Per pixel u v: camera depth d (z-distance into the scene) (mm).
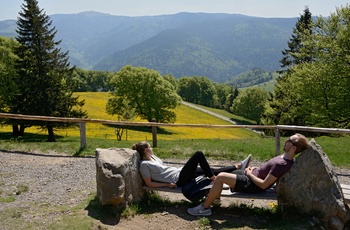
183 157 12750
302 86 27797
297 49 48062
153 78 59812
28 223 5895
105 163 6277
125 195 6434
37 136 36406
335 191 5883
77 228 5609
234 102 115438
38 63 32125
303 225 5723
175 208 6820
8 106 36500
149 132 55000
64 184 8711
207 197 6426
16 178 9305
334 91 26328
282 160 6098
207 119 88250
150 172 6930
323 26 27969
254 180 6250
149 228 5965
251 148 14664
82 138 13703
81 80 132250
